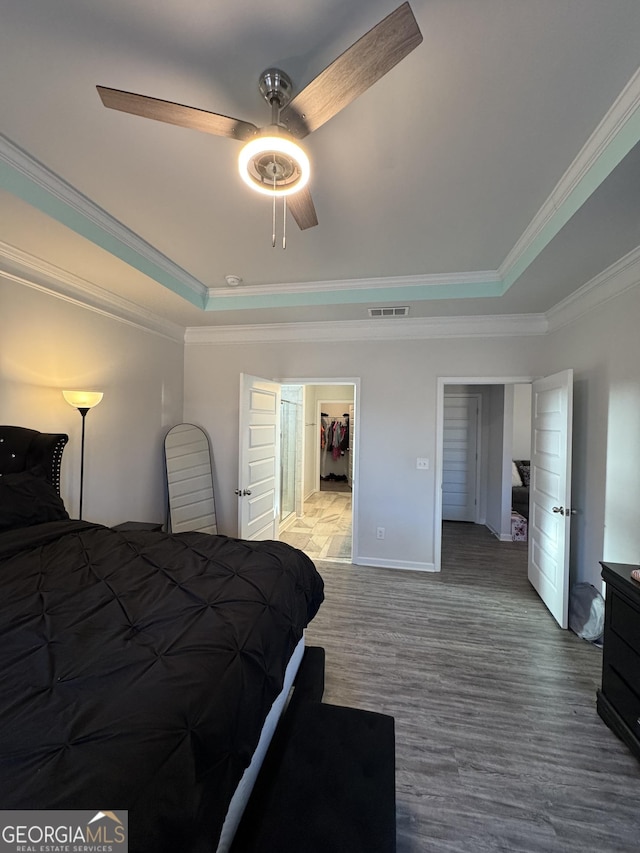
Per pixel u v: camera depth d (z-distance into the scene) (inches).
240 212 88.5
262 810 44.2
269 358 168.2
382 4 43.9
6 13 45.3
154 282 114.2
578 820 56.2
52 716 34.5
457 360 152.1
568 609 112.3
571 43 47.6
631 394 93.5
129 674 41.0
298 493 247.3
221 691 41.6
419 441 155.7
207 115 48.4
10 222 79.7
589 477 113.0
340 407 358.0
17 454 92.0
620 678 71.4
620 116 56.9
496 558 171.9
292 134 52.7
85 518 118.6
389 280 127.3
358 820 42.4
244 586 63.1
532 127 61.4
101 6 44.6
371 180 75.6
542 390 132.1
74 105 58.4
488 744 69.7
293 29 47.0
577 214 73.6
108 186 78.8
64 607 54.1
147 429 149.5
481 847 52.4
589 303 112.7
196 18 45.9
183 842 29.8
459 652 98.7
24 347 98.3
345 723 56.6
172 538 84.9
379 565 159.5
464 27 46.0
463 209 85.4
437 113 58.8
